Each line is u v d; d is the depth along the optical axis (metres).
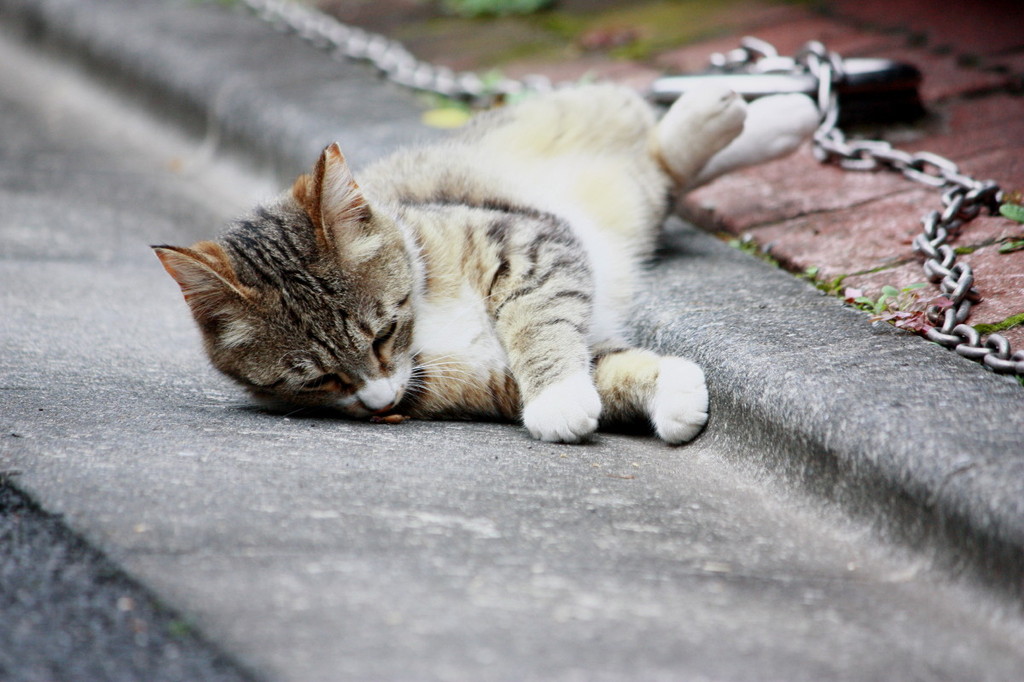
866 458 2.25
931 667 1.73
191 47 6.06
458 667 1.64
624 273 3.53
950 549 2.04
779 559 2.09
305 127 4.97
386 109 5.15
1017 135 4.16
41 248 4.31
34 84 6.78
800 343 2.73
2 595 1.87
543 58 5.83
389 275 2.99
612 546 2.07
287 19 6.34
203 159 5.56
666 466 2.63
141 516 2.10
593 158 3.90
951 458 2.10
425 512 2.17
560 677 1.63
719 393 2.74
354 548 1.99
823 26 5.67
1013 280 3.02
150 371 3.16
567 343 2.97
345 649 1.68
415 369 3.09
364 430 2.82
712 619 1.82
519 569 1.95
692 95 3.76
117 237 4.53
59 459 2.37
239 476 2.30
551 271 3.12
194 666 1.66
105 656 1.70
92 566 1.94
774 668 1.68
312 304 2.88
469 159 3.76
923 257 3.25
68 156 5.65
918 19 5.57
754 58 4.82
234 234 3.07
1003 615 1.91
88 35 6.60
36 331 3.39
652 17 6.27
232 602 1.81
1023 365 2.45
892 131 4.38
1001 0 5.62
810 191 3.97
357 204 2.97
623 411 3.01
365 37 6.23
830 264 3.34
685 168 3.84
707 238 3.88
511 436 2.85
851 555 2.16
